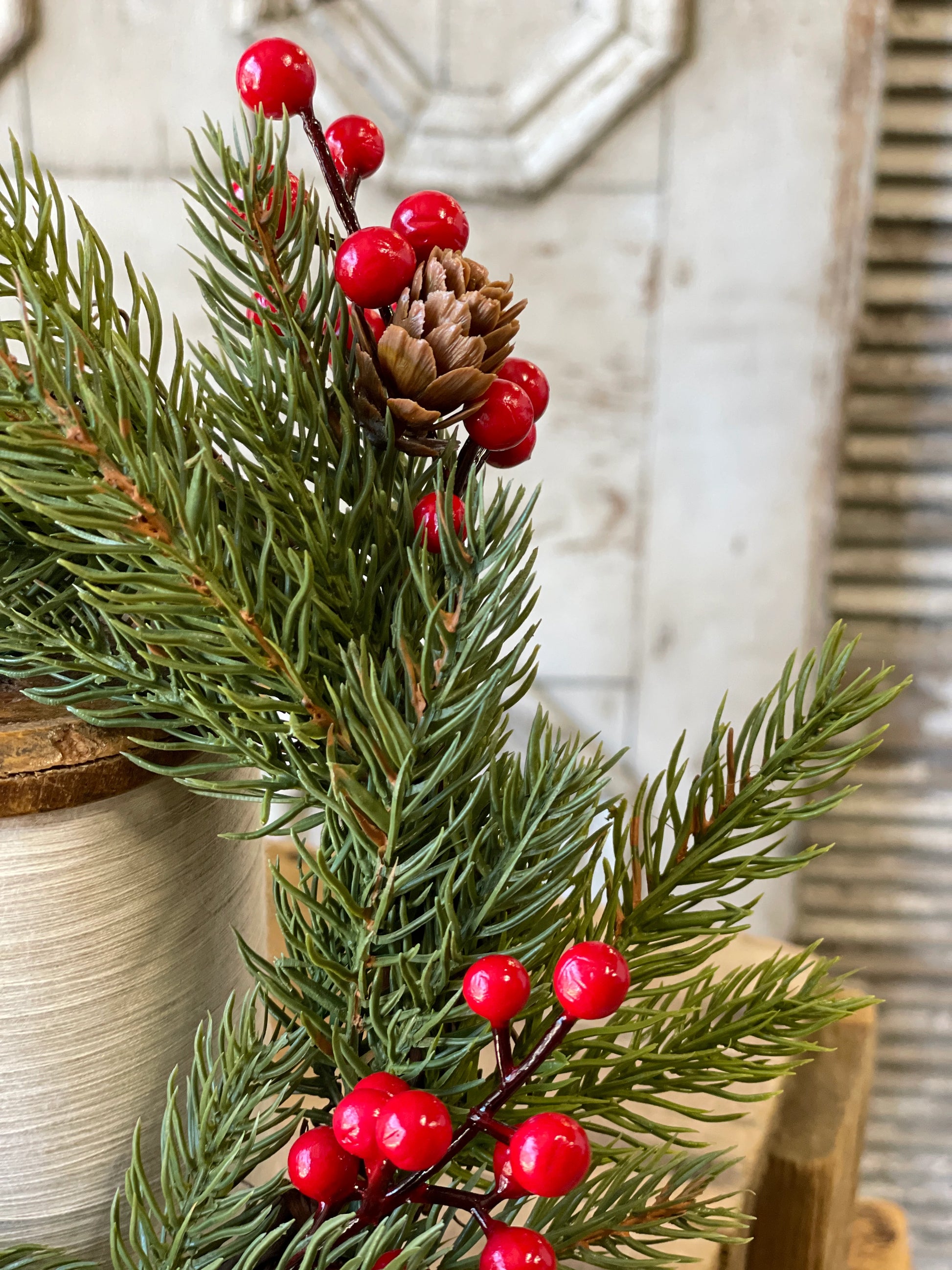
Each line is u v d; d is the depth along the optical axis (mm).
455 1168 325
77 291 310
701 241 926
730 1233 400
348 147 332
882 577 1026
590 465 982
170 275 932
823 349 952
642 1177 334
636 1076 337
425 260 316
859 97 884
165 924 337
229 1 864
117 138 900
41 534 319
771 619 1028
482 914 314
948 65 881
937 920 1079
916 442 990
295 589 312
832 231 921
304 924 322
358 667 294
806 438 978
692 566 1012
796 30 866
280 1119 325
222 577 292
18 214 305
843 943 1083
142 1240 314
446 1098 328
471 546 307
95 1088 332
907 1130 1128
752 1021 341
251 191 306
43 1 858
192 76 890
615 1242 328
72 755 311
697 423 973
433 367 300
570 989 270
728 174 906
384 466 323
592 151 899
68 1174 334
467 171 900
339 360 316
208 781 341
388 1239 290
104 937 325
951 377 960
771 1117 446
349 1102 281
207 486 287
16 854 312
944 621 1038
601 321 946
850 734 1032
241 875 369
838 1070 496
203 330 945
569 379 959
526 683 334
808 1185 446
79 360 283
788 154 900
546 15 871
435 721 304
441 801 312
